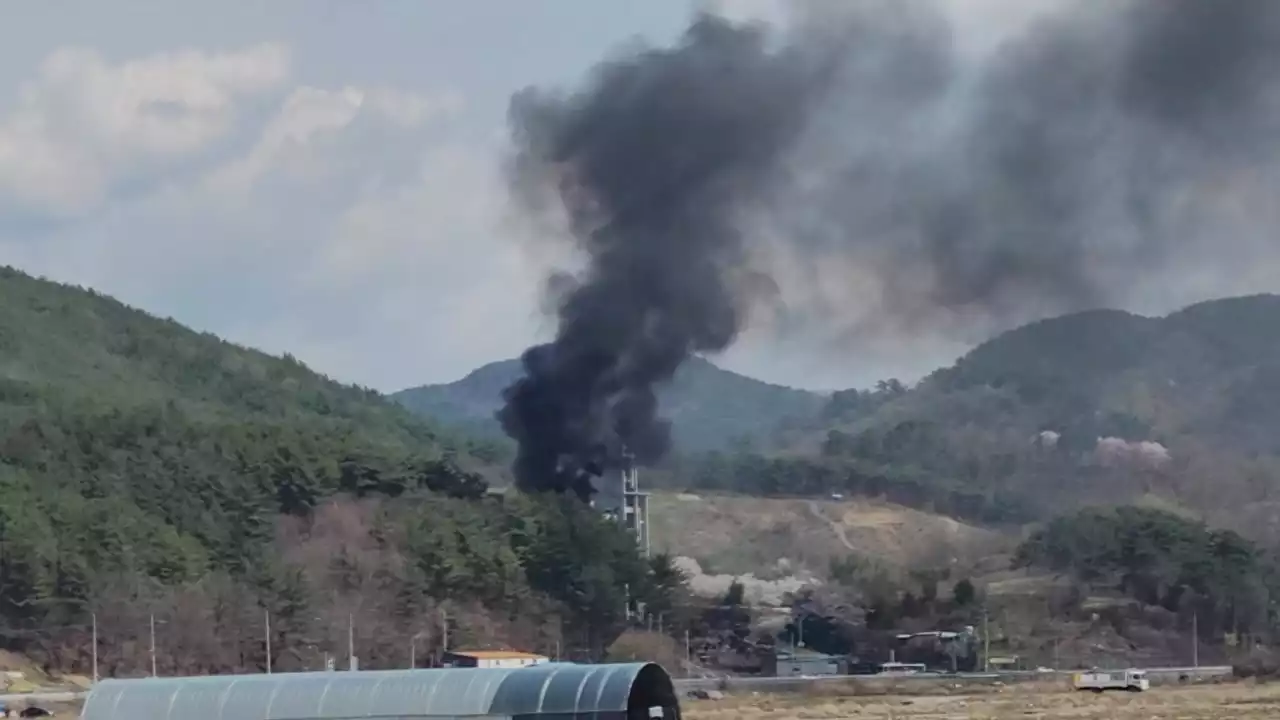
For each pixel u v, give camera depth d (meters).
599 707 85.12
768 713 137.62
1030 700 156.62
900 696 167.25
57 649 177.62
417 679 90.12
